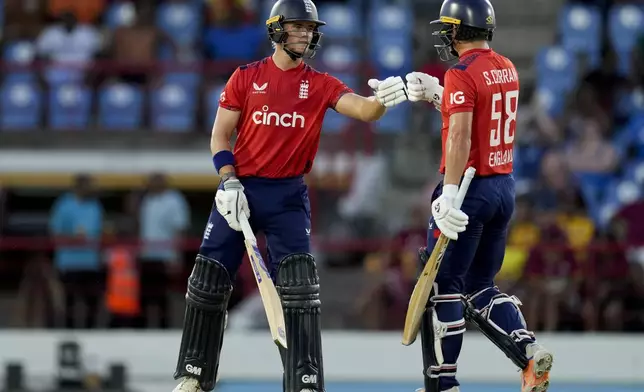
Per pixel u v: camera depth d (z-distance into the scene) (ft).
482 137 85.35
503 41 227.81
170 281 167.22
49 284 162.20
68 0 210.59
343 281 173.68
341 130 191.42
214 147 86.84
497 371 151.64
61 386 143.23
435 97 88.22
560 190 170.81
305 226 87.45
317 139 87.15
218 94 198.59
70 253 166.20
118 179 197.77
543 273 156.87
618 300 156.87
